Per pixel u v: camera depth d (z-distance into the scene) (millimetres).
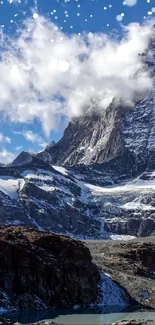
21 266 119625
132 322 96812
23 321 98750
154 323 99125
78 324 99562
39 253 126375
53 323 96375
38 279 120562
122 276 147125
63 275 125312
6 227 144750
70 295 124000
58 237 135375
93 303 126312
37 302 115312
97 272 136750
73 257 130750
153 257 183125
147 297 134500
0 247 119438
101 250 194500
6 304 110062
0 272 116062
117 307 123875
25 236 134375
